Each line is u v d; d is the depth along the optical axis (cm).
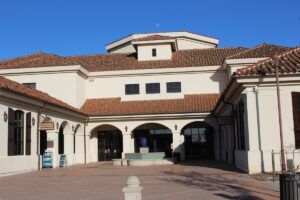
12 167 2052
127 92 3419
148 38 3612
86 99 3444
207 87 3359
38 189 1461
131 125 3130
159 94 3375
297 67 1814
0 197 1269
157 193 1264
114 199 1180
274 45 3178
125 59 3719
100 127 3419
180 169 2203
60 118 2681
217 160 3062
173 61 3534
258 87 1819
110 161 3338
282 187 814
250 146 1800
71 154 2853
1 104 1962
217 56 3572
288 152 1762
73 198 1220
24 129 2211
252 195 1175
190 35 4031
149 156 2834
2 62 3538
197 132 3403
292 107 1795
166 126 3083
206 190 1311
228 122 2369
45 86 3222
